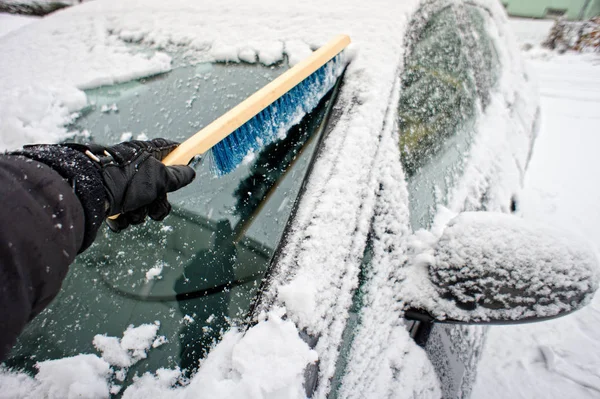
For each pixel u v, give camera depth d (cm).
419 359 88
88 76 133
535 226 76
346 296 74
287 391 57
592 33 842
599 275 71
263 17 140
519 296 72
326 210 80
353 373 71
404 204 97
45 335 77
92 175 60
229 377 61
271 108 114
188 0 164
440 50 153
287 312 67
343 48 117
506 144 176
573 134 443
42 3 978
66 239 52
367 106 101
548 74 674
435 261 84
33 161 53
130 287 83
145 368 70
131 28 155
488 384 192
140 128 117
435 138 128
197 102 120
